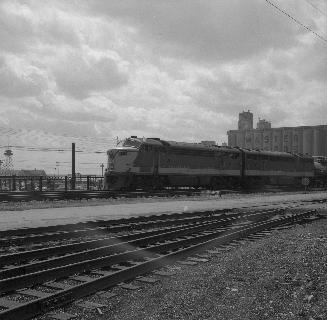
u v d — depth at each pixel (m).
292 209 22.67
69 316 5.88
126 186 32.56
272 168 45.69
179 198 28.64
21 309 5.61
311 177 53.09
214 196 31.27
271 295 7.11
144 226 14.93
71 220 16.30
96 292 7.00
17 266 8.12
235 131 100.81
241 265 9.52
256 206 23.98
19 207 20.80
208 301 6.79
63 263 8.72
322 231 15.42
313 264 9.42
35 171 76.31
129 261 9.38
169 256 9.35
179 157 35.75
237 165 41.44
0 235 11.80
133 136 34.31
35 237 11.52
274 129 94.00
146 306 6.51
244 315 6.10
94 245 10.91
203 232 14.27
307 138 89.31
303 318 5.98
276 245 12.21
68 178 34.47
